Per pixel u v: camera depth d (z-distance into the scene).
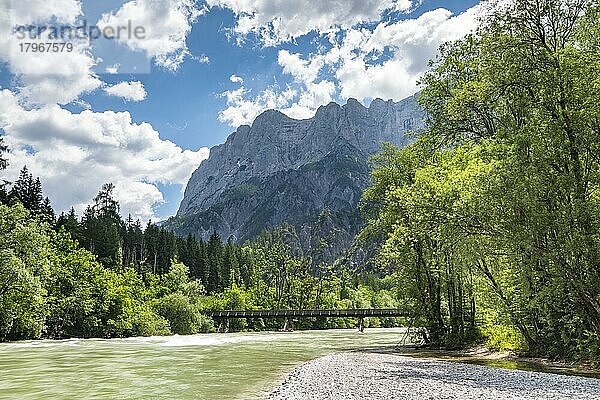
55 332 55.88
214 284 122.50
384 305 130.25
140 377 22.94
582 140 22.39
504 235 23.28
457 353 33.03
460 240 24.78
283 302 121.94
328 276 160.25
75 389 19.77
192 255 126.12
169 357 32.56
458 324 36.88
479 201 23.70
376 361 27.50
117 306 62.25
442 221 25.61
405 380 19.38
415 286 38.53
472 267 28.42
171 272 94.31
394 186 36.91
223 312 86.50
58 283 57.75
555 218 21.78
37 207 92.75
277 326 101.19
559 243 22.09
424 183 30.75
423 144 34.84
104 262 98.06
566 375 20.50
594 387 17.11
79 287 58.88
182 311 75.81
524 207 22.59
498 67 24.56
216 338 58.06
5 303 46.66
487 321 32.59
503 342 30.19
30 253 49.91
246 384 20.52
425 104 32.97
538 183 22.14
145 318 66.75
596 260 21.64
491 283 28.66
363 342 49.88
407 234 34.22
